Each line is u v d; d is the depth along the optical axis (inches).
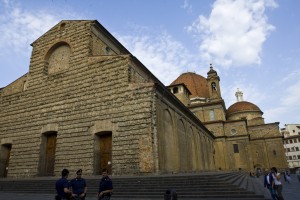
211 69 2790.4
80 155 1023.0
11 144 1243.2
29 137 1192.8
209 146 2135.8
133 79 1091.9
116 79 1059.9
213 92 2684.5
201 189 625.9
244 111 2903.5
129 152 932.6
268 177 565.0
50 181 844.6
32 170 1123.9
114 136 979.3
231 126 2458.2
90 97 1092.5
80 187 384.2
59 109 1153.4
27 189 839.1
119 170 925.2
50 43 1314.0
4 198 653.9
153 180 710.5
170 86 2320.4
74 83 1157.7
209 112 2524.6
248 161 2314.2
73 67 1187.3
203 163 1770.4
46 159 1147.3
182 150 1312.7
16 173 1160.8
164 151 1015.0
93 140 1018.1
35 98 1248.8
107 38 1321.4
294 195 701.9
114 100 1032.2
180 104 1301.7
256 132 2701.8
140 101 980.6
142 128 941.2
